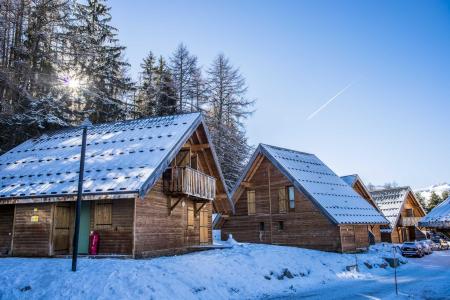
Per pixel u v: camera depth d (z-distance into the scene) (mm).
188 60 49031
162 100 46438
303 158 37469
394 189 56094
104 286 12195
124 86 45156
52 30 34688
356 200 34812
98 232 18422
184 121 22891
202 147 24891
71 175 19203
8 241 20078
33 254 18453
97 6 43531
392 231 50250
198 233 25109
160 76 48531
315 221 30625
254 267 18391
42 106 29500
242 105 48594
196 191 21984
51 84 33281
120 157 19906
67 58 38031
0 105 28156
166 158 18812
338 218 29141
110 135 23141
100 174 18531
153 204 19422
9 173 21000
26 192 18484
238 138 47969
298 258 22438
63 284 12242
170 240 20625
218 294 14211
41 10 32781
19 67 29625
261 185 34750
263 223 33969
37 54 33500
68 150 22312
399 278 20891
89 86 37875
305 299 14250
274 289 16422
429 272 23609
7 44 30828
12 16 30375
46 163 21297
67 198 17594
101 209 18719
